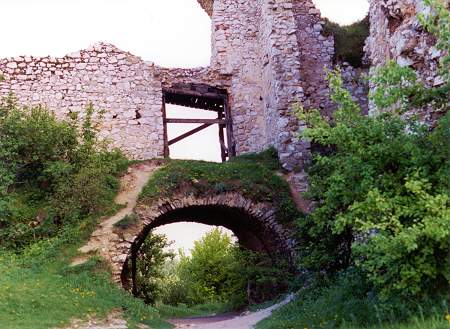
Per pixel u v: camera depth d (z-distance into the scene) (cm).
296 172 1703
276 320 1029
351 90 1905
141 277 2523
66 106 1839
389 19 1021
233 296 1956
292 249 1538
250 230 1778
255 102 2022
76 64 1878
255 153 1855
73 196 1489
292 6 1898
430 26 676
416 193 604
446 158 641
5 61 1828
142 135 1881
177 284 3061
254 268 1502
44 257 1352
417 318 579
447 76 693
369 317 710
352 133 688
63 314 1045
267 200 1603
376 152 666
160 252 2653
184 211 1772
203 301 2911
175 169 1622
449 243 575
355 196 697
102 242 1423
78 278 1268
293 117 1756
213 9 2102
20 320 952
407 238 548
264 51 1944
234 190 1592
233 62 2044
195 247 3048
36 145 1598
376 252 627
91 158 1591
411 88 697
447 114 653
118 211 1508
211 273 2958
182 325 1295
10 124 1582
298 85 1784
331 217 876
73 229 1441
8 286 1092
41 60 1853
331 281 1102
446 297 609
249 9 2089
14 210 1478
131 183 1606
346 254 1102
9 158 1577
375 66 1116
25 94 1814
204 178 1600
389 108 902
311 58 1953
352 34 2009
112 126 1862
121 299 1241
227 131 2020
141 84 1920
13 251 1416
